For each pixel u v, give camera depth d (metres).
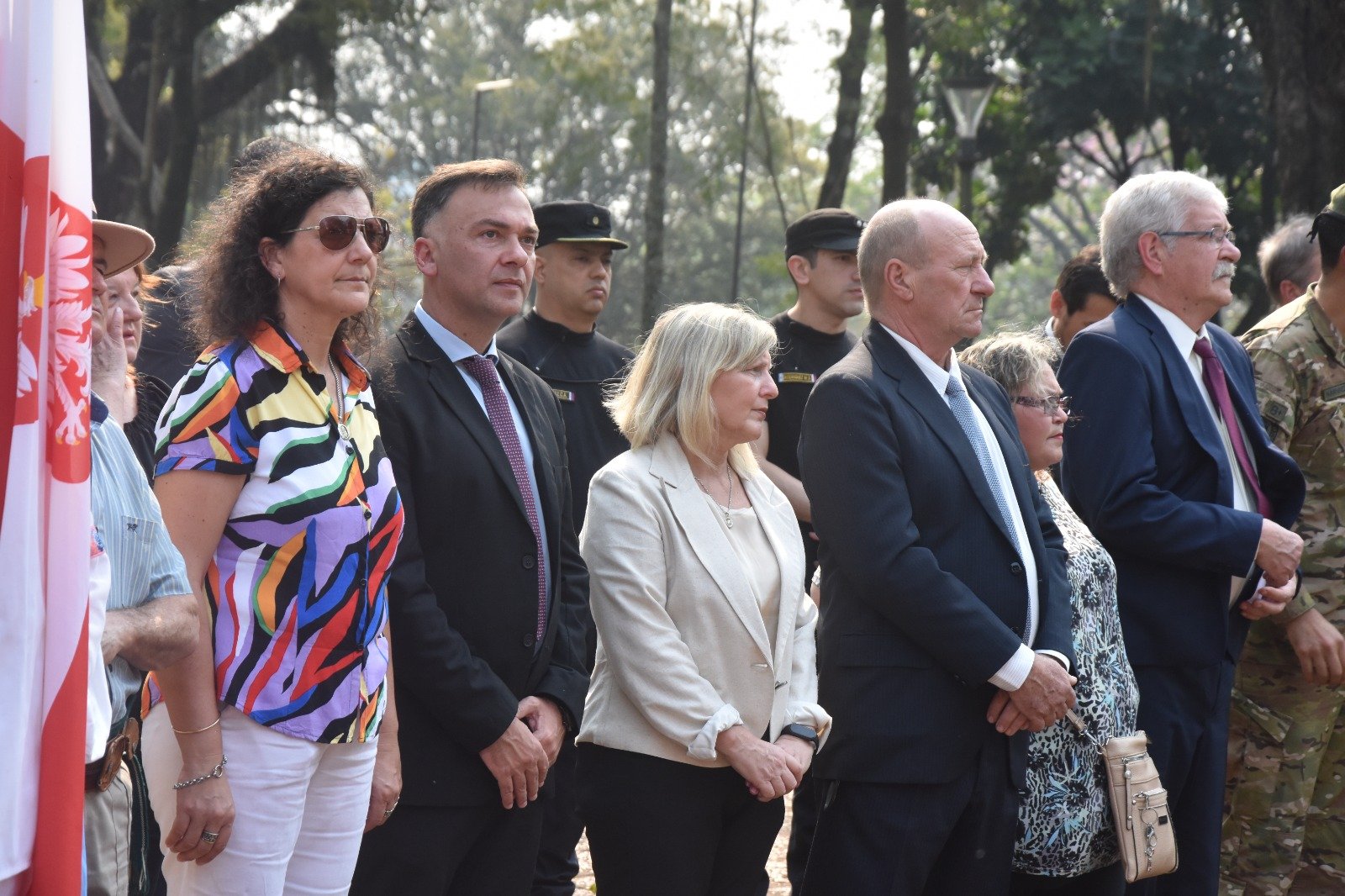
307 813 2.69
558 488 3.32
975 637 3.23
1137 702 3.69
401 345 3.16
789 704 3.26
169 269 4.05
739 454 3.43
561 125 40.50
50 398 1.86
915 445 3.40
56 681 1.84
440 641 2.95
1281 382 4.41
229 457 2.53
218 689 2.54
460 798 3.01
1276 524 3.84
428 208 3.24
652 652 3.08
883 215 3.59
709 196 20.78
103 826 2.14
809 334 5.11
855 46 15.05
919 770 3.31
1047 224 43.84
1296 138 9.75
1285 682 4.46
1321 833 4.77
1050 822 3.45
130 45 22.25
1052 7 18.28
